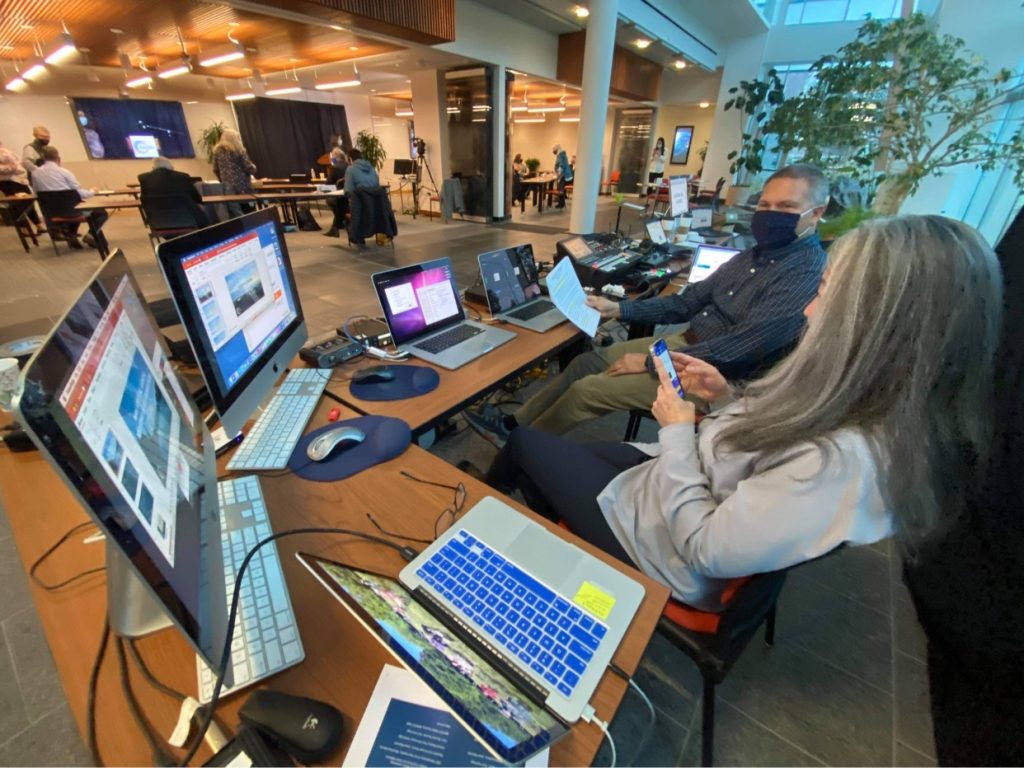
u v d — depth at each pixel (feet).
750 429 2.34
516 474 3.78
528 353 4.64
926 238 1.84
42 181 16.28
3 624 4.01
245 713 1.50
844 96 9.95
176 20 15.71
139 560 1.15
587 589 2.06
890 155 10.24
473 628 1.87
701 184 25.02
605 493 3.11
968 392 1.92
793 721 3.58
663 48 23.79
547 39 23.03
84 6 14.30
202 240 2.50
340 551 2.27
